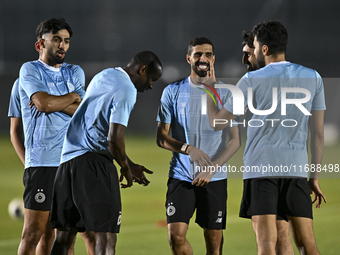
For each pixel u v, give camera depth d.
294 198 12.83
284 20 84.56
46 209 14.90
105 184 13.13
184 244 14.52
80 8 84.44
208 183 14.94
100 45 85.31
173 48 85.62
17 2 82.38
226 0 84.88
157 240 20.00
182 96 15.05
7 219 24.50
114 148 12.78
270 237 12.49
